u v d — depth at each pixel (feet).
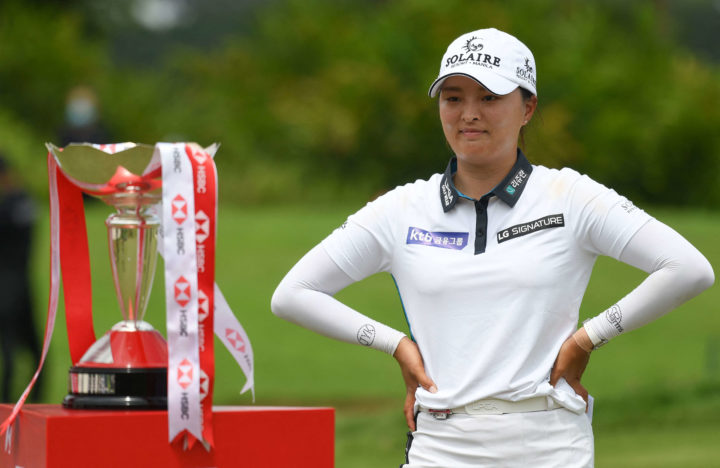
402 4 279.49
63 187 35.81
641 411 106.52
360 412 109.81
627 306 33.65
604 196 34.06
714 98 262.88
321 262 36.47
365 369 130.52
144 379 32.07
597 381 120.78
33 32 292.40
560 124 241.14
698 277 33.22
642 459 84.99
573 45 268.82
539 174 34.88
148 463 30.60
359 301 156.56
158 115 284.82
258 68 289.74
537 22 270.67
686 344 140.56
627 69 265.95
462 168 35.42
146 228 34.22
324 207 246.88
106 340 33.42
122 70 326.65
